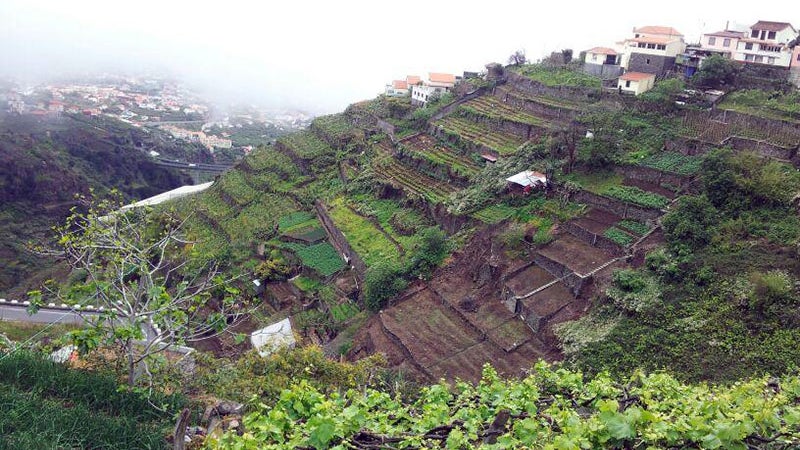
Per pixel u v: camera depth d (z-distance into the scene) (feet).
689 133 174.50
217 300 188.24
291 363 95.81
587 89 215.51
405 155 226.79
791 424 37.01
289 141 294.87
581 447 34.65
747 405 37.99
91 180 352.49
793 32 206.39
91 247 71.82
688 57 215.72
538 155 188.24
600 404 37.40
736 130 169.58
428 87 273.33
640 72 219.61
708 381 101.24
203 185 374.02
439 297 157.07
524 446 35.60
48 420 53.47
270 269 200.13
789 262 117.50
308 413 39.73
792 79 190.70
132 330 61.77
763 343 104.88
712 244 129.70
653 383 45.50
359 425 37.52
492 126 224.12
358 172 239.50
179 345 68.69
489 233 166.91
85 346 62.90
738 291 115.85
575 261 144.05
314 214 233.96
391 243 186.70
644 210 150.92
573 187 167.73
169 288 195.52
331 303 175.94
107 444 52.26
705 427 35.04
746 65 202.18
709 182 142.10
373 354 140.67
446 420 40.06
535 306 136.26
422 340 140.87
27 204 304.91
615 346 115.55
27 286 243.81
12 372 61.57
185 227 248.93
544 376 49.75
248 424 39.78
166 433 56.70
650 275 130.00
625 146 176.35
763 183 135.64
